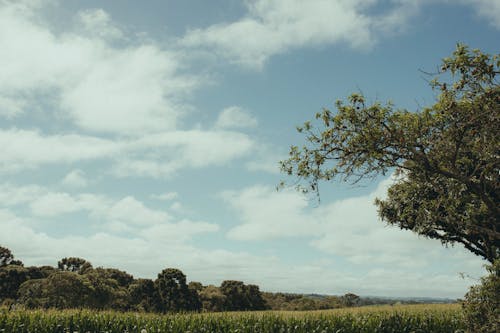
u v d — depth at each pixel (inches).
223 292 3622.0
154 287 3078.2
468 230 684.1
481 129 534.6
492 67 493.7
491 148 552.4
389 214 885.2
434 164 559.2
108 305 2667.3
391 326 780.0
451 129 541.3
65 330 682.2
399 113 562.9
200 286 3644.2
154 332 668.7
